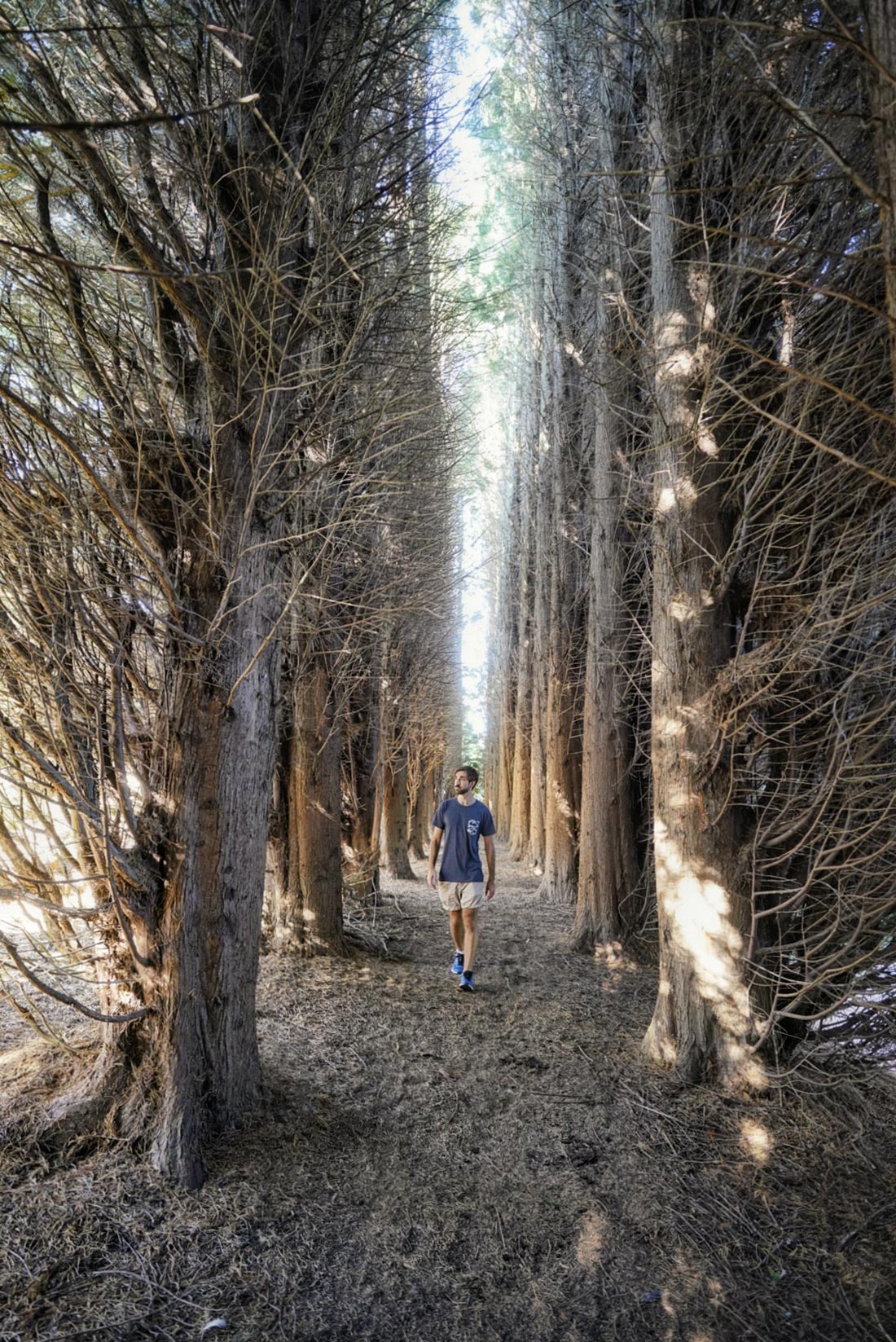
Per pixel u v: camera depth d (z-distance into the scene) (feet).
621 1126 10.85
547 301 31.04
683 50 12.46
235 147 9.43
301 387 9.29
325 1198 8.75
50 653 8.52
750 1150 10.22
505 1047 13.82
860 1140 10.28
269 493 10.19
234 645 9.70
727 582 12.62
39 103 6.59
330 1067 12.00
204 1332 6.64
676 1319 7.48
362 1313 7.23
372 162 11.49
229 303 9.10
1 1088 9.03
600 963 20.54
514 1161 10.02
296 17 10.32
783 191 10.87
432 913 27.12
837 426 11.06
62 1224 7.41
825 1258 8.21
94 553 8.79
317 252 9.82
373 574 19.85
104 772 9.21
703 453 12.78
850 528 11.12
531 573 50.01
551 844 30.81
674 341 13.03
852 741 10.55
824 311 11.04
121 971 9.07
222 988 9.57
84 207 8.82
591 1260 8.27
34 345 7.98
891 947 10.39
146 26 5.49
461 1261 8.14
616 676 21.81
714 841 12.25
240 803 9.77
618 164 19.29
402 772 38.06
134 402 8.98
